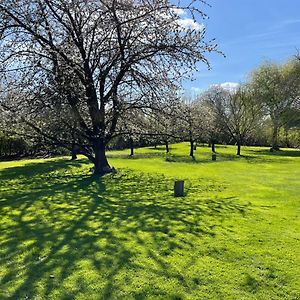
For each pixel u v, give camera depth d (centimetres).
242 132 4234
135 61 1564
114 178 1670
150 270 550
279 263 584
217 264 577
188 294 476
